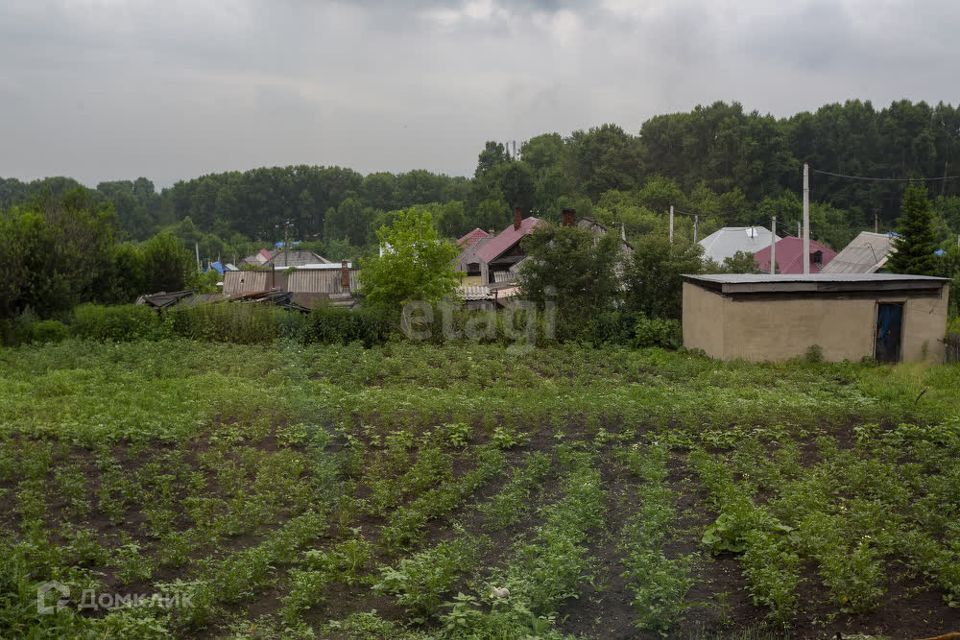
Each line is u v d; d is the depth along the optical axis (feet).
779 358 82.17
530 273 106.32
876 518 34.50
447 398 62.03
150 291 144.56
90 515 36.11
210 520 35.70
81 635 23.94
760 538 32.07
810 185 301.02
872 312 82.23
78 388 63.67
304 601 27.68
